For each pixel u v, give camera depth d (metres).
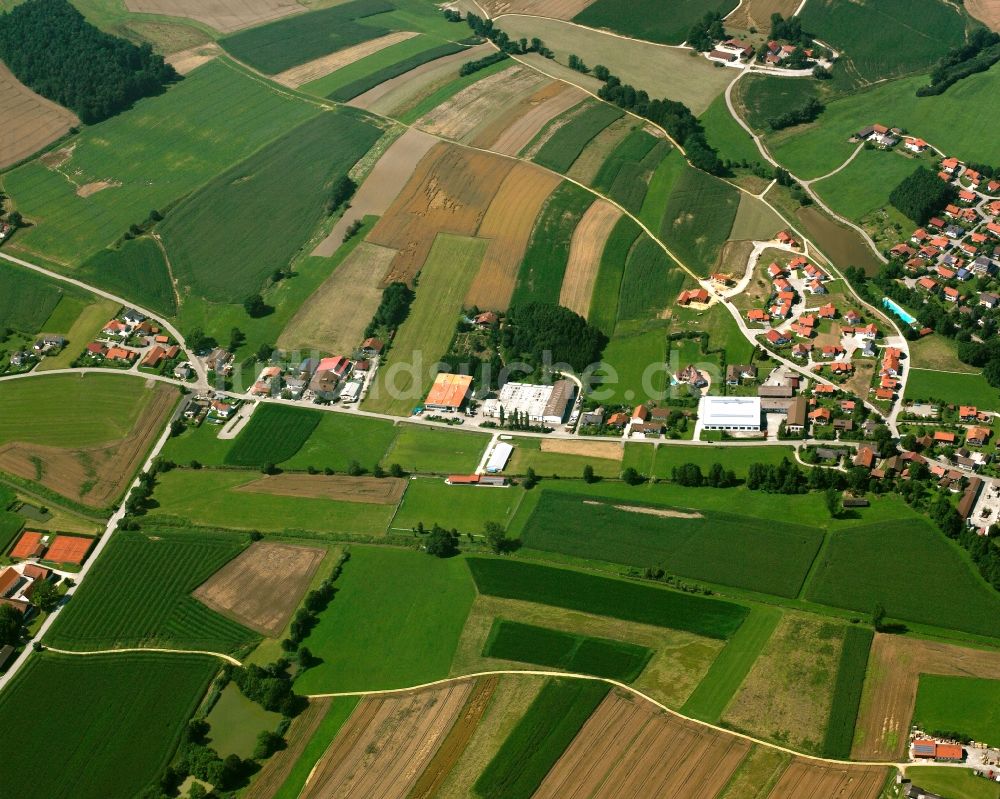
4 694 168.88
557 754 148.38
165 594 185.12
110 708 164.50
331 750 154.25
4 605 181.38
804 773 142.12
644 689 157.00
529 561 184.12
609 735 150.38
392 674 165.38
